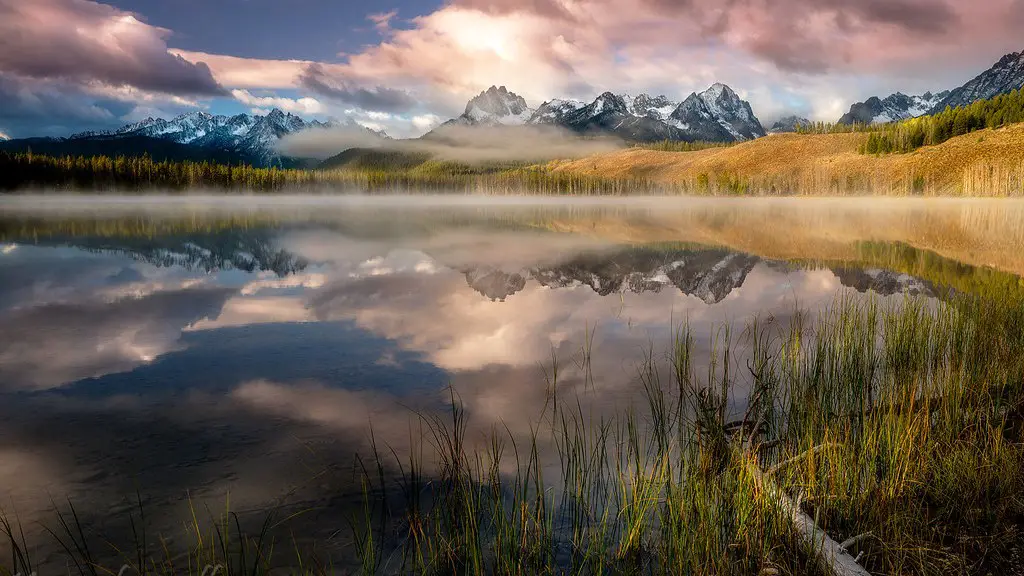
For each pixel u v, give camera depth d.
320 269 20.38
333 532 4.38
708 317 12.09
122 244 29.12
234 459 5.70
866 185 107.06
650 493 4.45
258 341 10.44
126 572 3.95
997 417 5.71
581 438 5.89
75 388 7.93
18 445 6.04
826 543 3.88
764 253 25.22
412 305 13.88
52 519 4.67
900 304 12.39
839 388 6.52
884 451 4.99
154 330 11.38
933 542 3.91
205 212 65.75
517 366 8.77
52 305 13.83
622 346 9.82
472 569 3.90
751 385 7.49
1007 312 9.03
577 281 17.72
